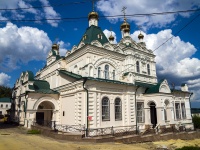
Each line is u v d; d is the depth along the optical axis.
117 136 20.75
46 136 21.09
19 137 20.03
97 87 22.98
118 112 25.20
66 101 26.17
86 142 17.36
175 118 33.38
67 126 23.34
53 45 40.16
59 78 29.12
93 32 30.94
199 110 57.97
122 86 26.11
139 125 27.45
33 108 27.06
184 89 38.34
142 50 36.66
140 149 15.04
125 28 38.03
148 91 29.70
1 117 64.81
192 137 27.45
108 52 28.94
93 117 21.66
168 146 19.62
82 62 27.34
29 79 29.27
